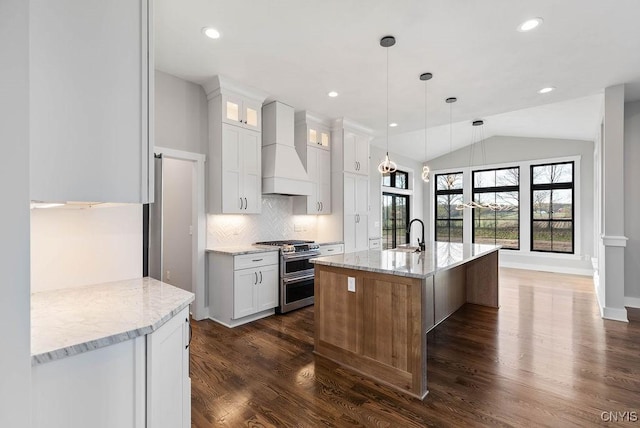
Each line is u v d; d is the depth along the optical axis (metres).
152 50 1.49
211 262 3.91
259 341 3.24
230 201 3.82
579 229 6.57
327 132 5.31
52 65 1.22
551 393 2.28
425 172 5.03
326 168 5.28
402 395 2.28
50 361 1.04
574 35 2.76
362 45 2.94
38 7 1.20
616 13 2.45
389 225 7.76
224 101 3.75
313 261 2.88
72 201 1.26
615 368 2.62
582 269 6.51
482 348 3.05
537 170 7.16
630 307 4.33
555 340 3.22
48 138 1.21
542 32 2.72
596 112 4.96
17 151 0.88
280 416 2.05
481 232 7.96
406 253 3.40
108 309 1.45
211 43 2.91
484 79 3.68
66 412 1.08
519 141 7.31
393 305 2.40
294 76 3.61
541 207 7.10
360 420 2.01
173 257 4.48
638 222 4.33
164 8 2.39
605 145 3.92
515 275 6.48
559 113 5.31
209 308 3.96
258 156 4.12
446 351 2.99
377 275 2.49
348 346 2.69
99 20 1.34
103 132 1.34
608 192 3.91
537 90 3.99
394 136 6.61
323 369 2.65
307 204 4.93
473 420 1.99
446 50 3.02
